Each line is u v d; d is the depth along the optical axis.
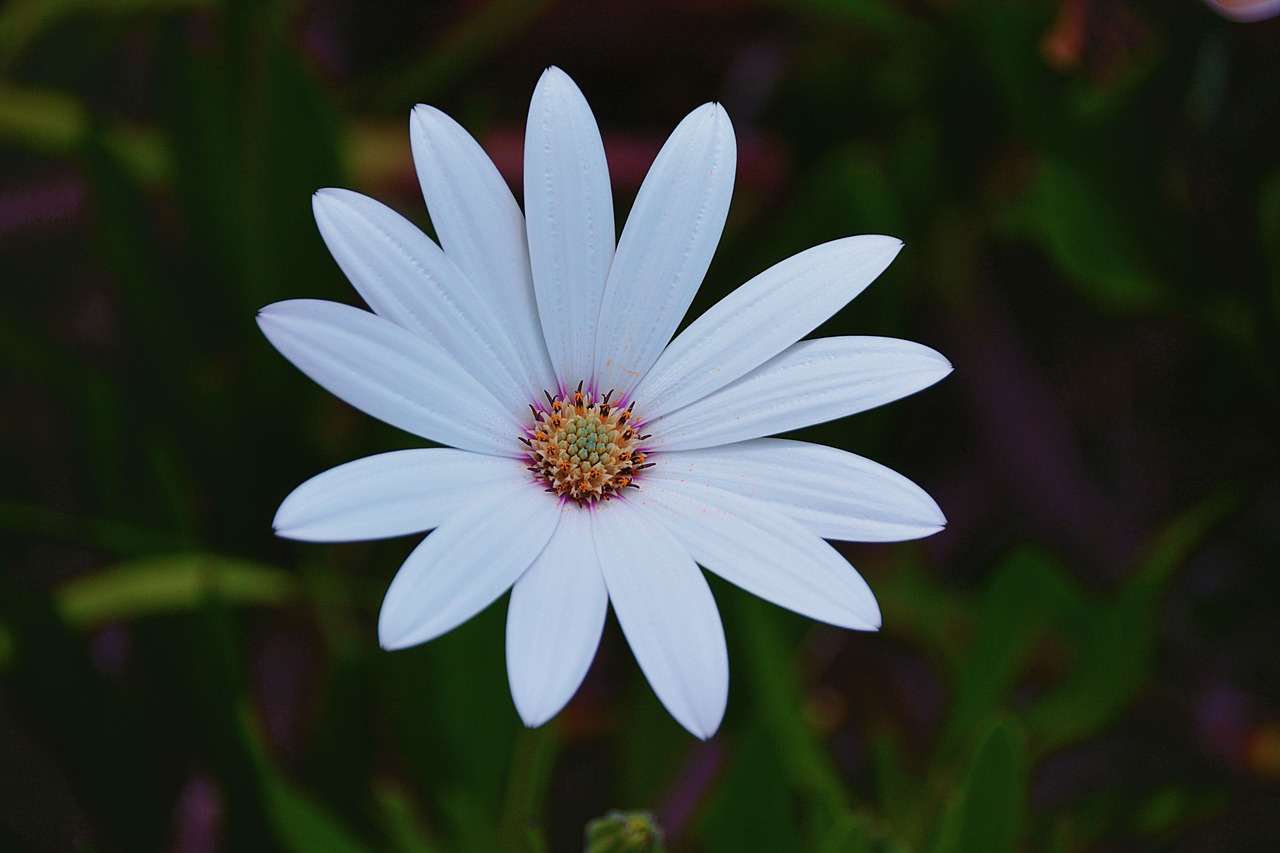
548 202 0.48
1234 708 0.56
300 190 0.54
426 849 0.51
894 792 0.53
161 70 0.55
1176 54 0.55
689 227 0.48
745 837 0.51
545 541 0.47
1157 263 0.56
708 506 0.47
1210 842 0.56
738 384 0.48
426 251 0.47
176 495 0.54
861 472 0.47
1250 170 0.56
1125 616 0.53
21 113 0.55
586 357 0.48
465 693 0.52
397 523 0.46
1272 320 0.56
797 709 0.53
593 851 0.48
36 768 0.55
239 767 0.51
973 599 0.55
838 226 0.54
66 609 0.52
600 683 0.56
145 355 0.55
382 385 0.46
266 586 0.53
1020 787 0.50
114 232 0.54
